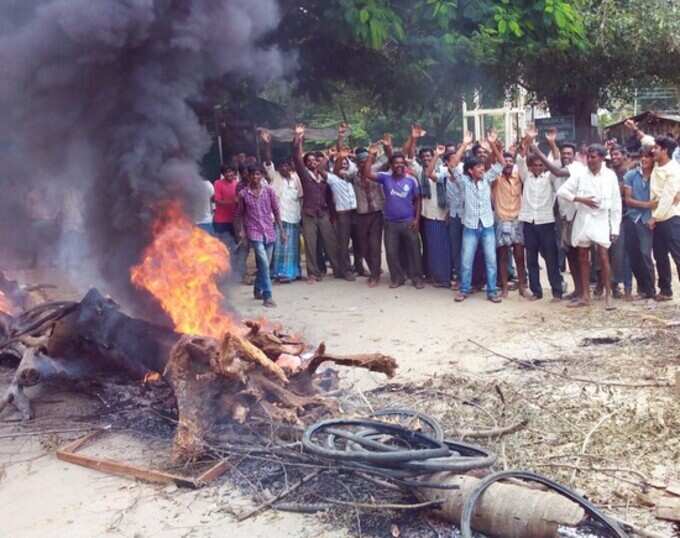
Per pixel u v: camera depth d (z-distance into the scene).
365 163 9.39
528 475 3.64
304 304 8.88
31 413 5.46
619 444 4.42
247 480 4.23
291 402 4.59
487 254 8.45
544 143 15.10
